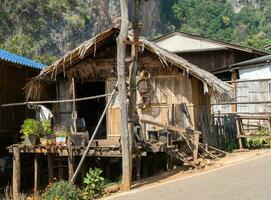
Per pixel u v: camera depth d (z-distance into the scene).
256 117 15.39
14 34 46.22
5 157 16.42
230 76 24.58
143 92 14.36
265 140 15.80
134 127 12.05
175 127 12.72
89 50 14.31
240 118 15.48
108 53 14.73
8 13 46.84
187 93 14.06
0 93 16.08
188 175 11.25
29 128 13.14
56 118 15.08
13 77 16.98
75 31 50.53
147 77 14.38
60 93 15.12
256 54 26.97
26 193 14.42
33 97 15.45
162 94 14.28
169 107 14.20
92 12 52.50
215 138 15.14
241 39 73.19
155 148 12.22
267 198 7.77
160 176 11.92
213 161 12.63
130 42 10.92
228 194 8.32
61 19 49.88
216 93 13.52
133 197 9.06
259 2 83.94
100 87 17.47
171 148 12.39
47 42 47.53
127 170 10.47
